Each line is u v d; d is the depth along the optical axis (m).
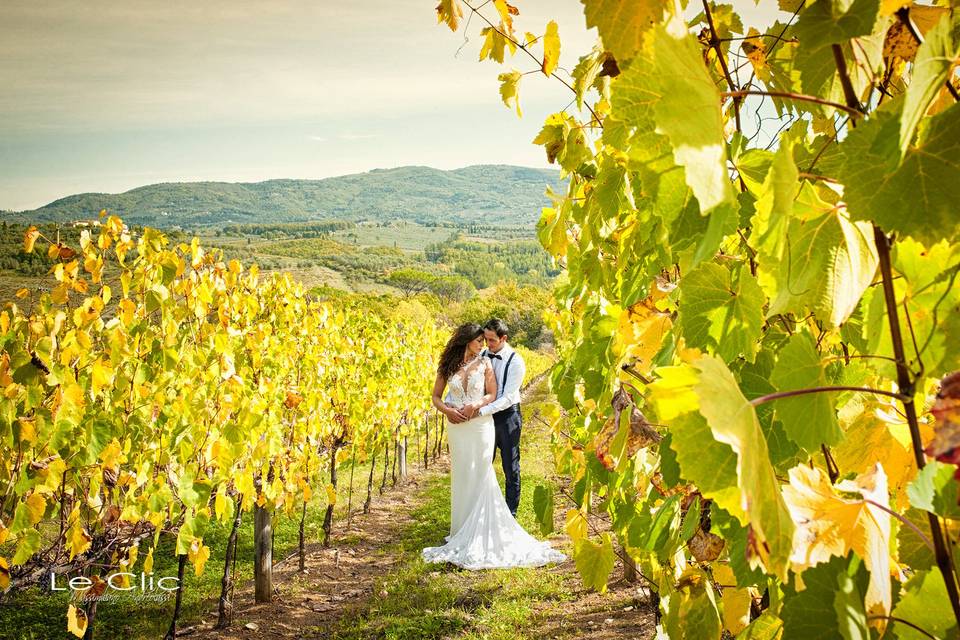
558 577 5.68
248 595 5.73
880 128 0.66
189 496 4.02
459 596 5.40
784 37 1.28
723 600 1.51
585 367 2.32
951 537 0.73
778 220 0.65
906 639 0.68
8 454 3.16
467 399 6.51
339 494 9.70
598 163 2.13
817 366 0.86
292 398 5.93
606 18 0.68
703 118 0.53
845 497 0.87
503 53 1.73
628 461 1.89
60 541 3.63
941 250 0.78
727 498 0.61
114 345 3.70
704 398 0.55
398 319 12.04
